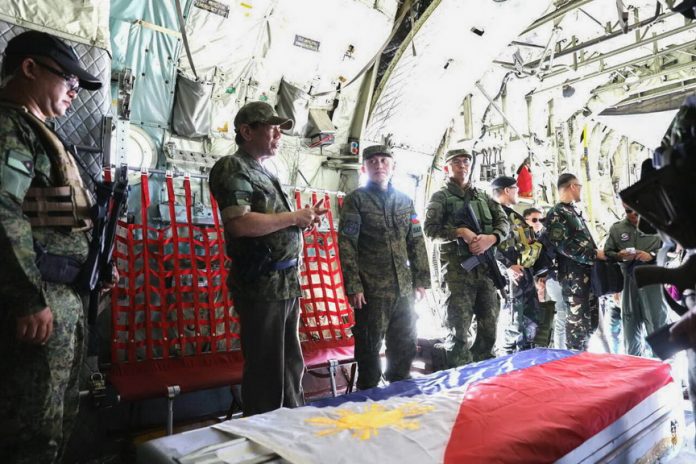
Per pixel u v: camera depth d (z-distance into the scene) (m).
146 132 4.25
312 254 4.58
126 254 3.46
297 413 1.79
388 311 2.87
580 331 3.79
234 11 4.28
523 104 7.80
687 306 1.31
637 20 6.11
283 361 2.22
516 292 3.96
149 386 2.65
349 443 1.48
